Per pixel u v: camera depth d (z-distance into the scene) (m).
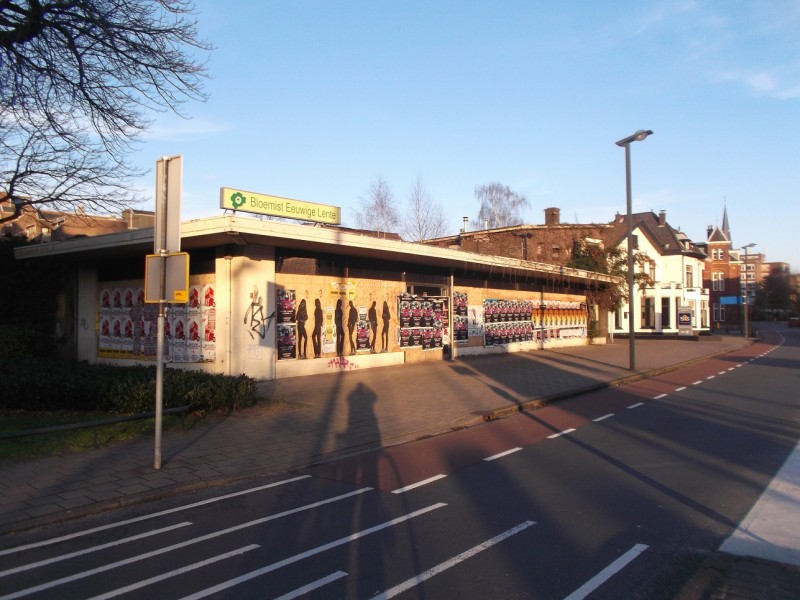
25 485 6.45
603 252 35.00
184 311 15.67
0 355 16.50
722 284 73.56
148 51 11.10
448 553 4.60
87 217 17.75
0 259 19.52
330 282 16.80
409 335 19.72
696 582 4.06
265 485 6.75
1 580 4.21
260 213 14.60
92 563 4.52
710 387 15.65
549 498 6.06
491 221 47.62
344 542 4.88
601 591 3.93
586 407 12.45
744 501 5.91
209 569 4.36
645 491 6.27
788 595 3.87
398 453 8.30
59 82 11.12
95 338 18.59
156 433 7.18
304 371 15.94
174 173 7.21
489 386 14.77
